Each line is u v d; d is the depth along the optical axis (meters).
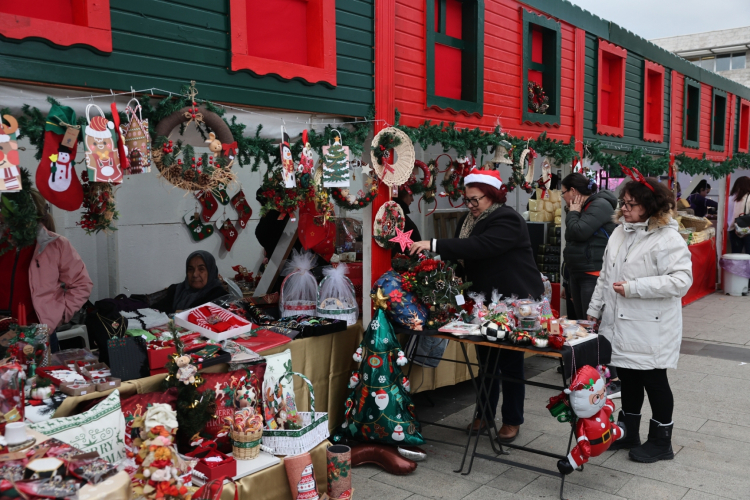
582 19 6.43
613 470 3.76
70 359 3.01
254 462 2.86
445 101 4.68
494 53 5.21
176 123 2.95
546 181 6.12
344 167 3.78
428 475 3.71
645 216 3.72
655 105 8.24
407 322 3.81
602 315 4.00
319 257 4.94
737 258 10.30
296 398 3.68
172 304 4.38
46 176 2.46
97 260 6.09
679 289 3.59
